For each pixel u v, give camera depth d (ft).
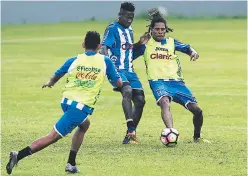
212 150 96.43
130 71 104.22
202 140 102.68
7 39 357.41
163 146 99.55
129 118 100.94
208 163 88.22
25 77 193.67
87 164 87.40
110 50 103.50
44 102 145.89
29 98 151.94
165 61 103.81
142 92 104.88
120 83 83.20
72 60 82.53
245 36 349.20
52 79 82.94
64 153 93.97
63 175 81.66
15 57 258.57
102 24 485.56
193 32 382.63
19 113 131.13
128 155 92.99
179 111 133.69
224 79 185.98
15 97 153.48
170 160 89.92
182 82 103.81
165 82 103.24
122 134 109.70
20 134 109.09
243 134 109.29
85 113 80.94
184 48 105.50
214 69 211.00
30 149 79.41
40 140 79.92
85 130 82.17
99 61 82.07
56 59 248.52
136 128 115.03
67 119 80.48
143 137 107.04
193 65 223.71
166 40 105.09
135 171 83.76
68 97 81.25
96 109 135.85
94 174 82.12
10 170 78.64
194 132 103.45
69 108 80.84
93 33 82.79
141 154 93.61
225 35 358.02
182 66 220.64
